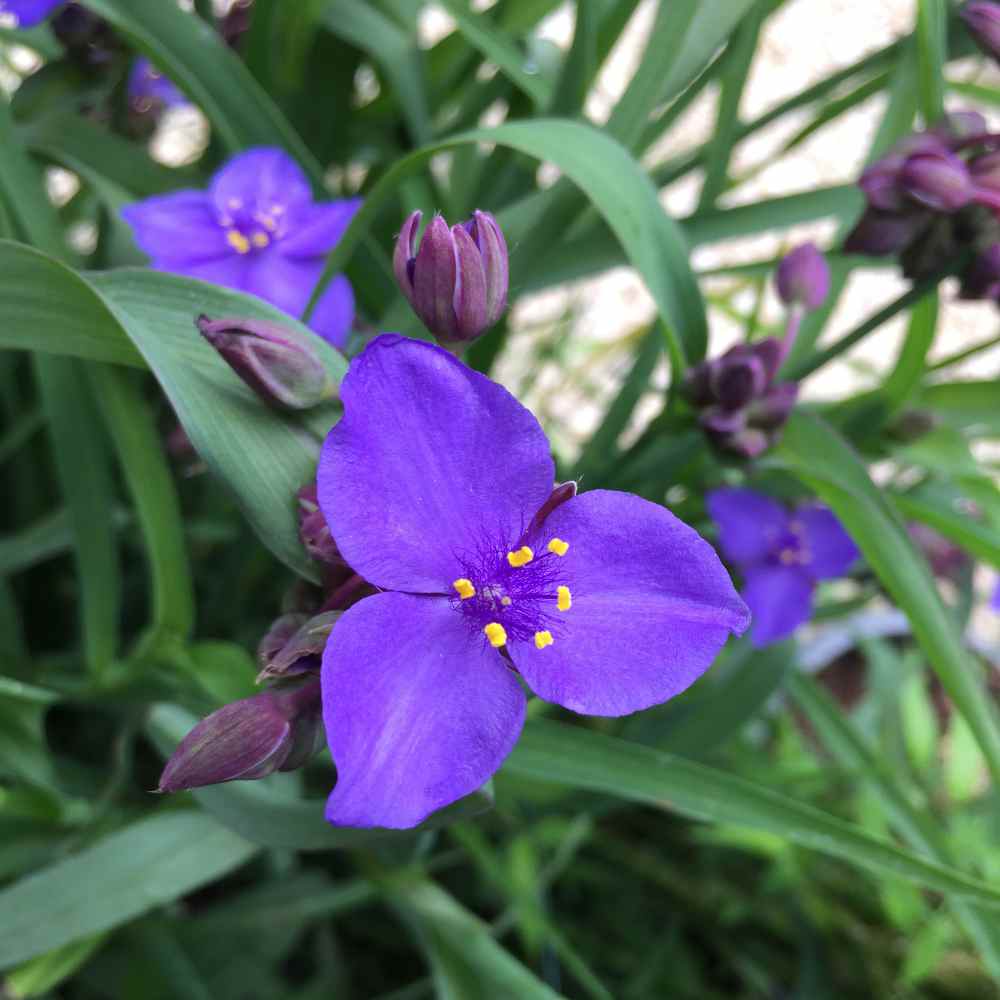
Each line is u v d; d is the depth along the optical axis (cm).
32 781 15
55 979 14
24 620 21
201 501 19
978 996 19
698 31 16
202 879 14
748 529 17
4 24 19
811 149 37
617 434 17
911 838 19
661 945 20
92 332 11
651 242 13
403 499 9
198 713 14
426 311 10
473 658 9
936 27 14
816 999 20
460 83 19
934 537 19
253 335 10
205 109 15
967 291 14
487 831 19
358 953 20
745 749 21
